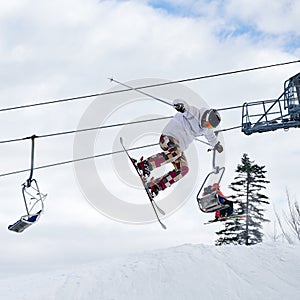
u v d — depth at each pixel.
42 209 13.01
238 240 31.14
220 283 11.80
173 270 12.40
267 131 13.78
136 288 12.02
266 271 12.26
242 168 32.66
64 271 14.09
